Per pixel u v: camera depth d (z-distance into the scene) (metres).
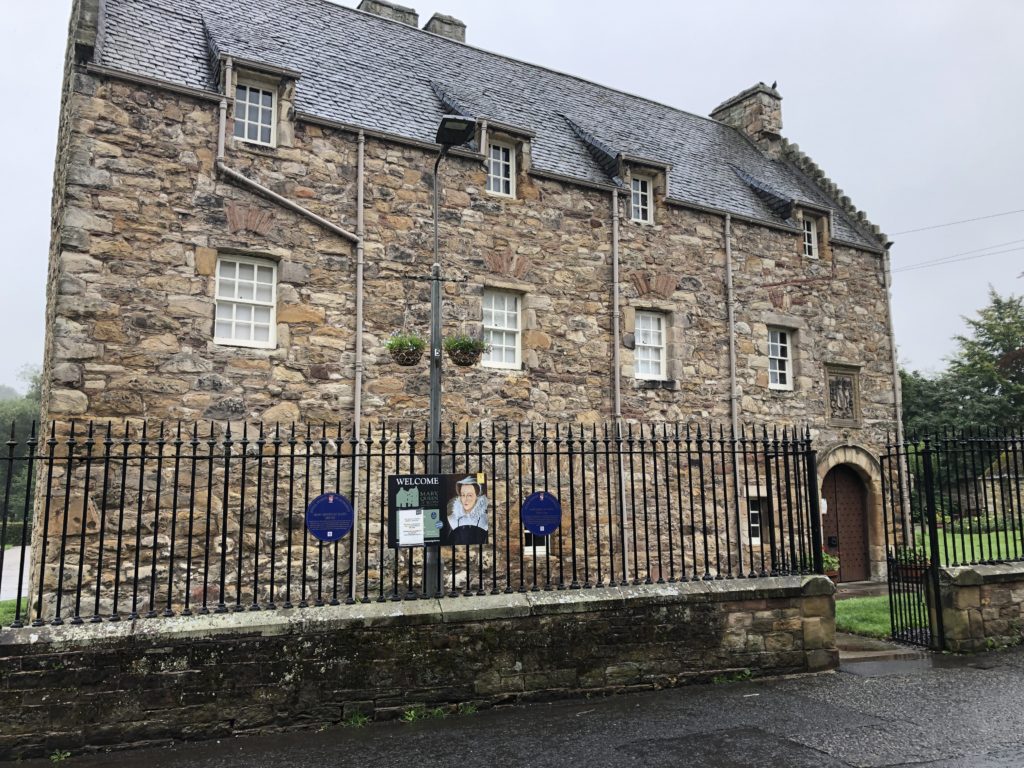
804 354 16.00
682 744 5.47
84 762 5.12
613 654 6.74
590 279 13.53
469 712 6.18
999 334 37.19
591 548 12.67
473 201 12.52
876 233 18.05
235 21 12.91
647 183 14.80
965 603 8.39
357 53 14.09
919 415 35.97
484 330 12.57
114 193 9.80
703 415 14.35
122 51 10.59
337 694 5.87
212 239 10.34
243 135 11.12
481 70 16.17
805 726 5.88
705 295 14.79
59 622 5.45
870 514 16.42
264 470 10.22
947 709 6.29
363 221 11.48
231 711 5.60
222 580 6.05
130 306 9.71
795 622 7.51
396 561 6.47
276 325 10.71
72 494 9.05
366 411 11.10
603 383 13.37
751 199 16.70
